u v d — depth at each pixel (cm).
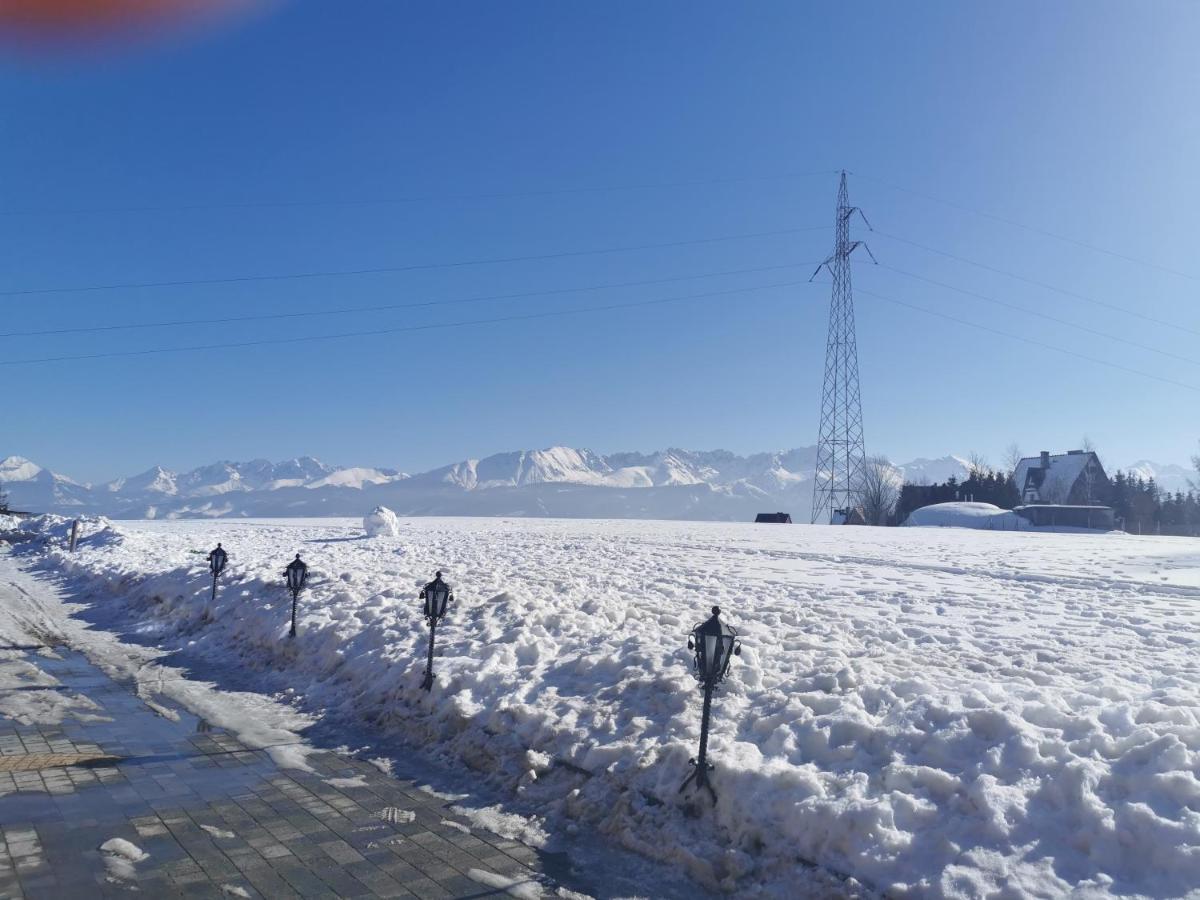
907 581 1681
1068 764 493
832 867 483
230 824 587
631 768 630
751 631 976
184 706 938
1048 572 1922
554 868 530
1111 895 402
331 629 1147
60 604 1795
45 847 534
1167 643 958
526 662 909
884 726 592
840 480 6931
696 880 513
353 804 635
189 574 1742
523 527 4144
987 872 436
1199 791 446
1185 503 9100
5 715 859
